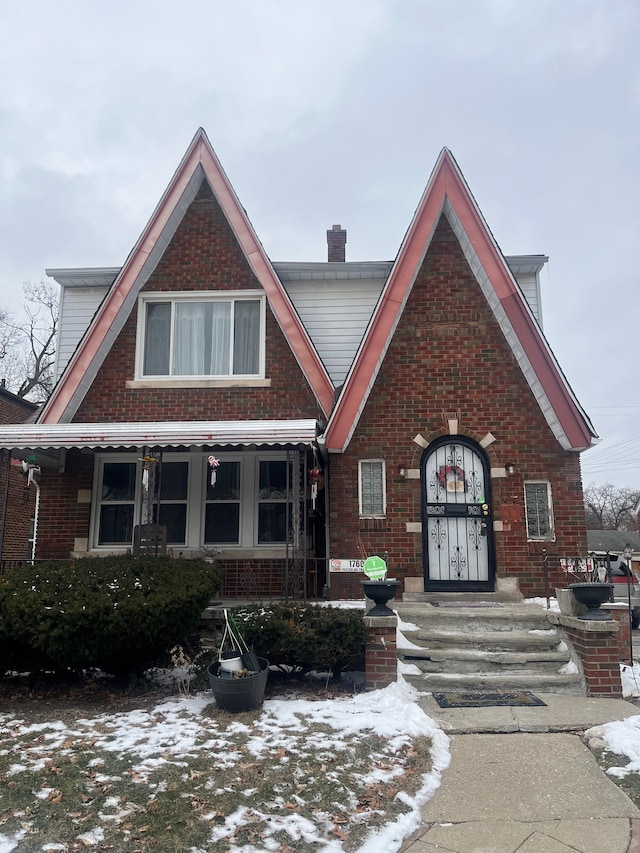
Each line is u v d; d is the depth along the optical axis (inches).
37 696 290.8
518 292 419.8
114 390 462.6
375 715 253.3
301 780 194.5
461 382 434.9
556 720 254.8
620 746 225.8
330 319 494.9
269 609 307.7
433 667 318.3
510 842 166.6
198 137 471.8
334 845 159.9
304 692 295.4
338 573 410.3
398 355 439.5
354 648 294.2
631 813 182.4
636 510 1722.4
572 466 421.7
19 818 168.1
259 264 457.7
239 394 459.2
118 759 207.6
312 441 367.2
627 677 317.7
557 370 412.8
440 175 439.5
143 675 309.7
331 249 560.7
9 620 273.9
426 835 171.2
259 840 160.6
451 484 428.5
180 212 480.4
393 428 430.3
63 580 291.7
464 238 440.8
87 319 506.3
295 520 409.1
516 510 417.1
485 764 217.8
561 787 199.5
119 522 456.4
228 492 457.1
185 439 371.6
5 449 399.2
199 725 243.0
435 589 414.9
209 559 427.8
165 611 280.2
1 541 393.1
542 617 346.0
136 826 164.6
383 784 196.2
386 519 418.3
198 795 181.9
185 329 476.7
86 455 461.1
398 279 426.9
